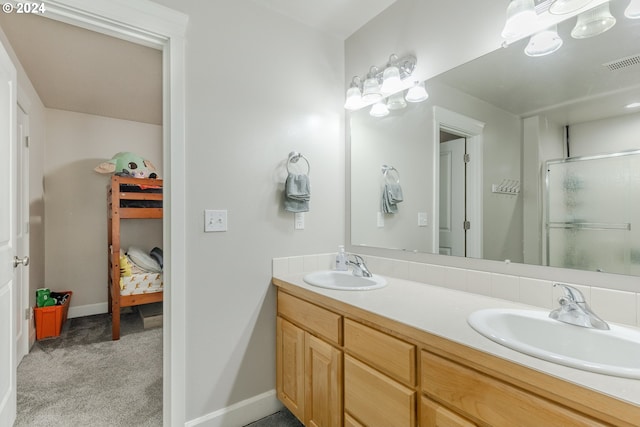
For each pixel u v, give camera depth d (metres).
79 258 3.54
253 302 1.77
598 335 0.95
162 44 1.52
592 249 1.14
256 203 1.78
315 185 2.03
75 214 3.52
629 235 1.06
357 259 1.82
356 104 2.00
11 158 1.65
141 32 1.44
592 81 1.14
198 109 1.58
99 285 3.65
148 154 3.92
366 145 2.03
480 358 0.85
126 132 3.79
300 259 1.96
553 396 0.72
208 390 1.61
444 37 1.58
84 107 3.35
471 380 0.88
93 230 3.61
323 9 1.86
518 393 0.78
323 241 2.07
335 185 2.14
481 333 0.95
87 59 2.32
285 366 1.75
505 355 0.81
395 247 1.84
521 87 1.31
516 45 1.32
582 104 1.16
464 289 1.50
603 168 1.12
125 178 3.05
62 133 3.44
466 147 1.51
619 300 1.06
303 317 1.60
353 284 1.81
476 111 1.46
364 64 2.03
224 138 1.66
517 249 1.33
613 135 1.09
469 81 1.48
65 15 1.30
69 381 2.16
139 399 1.96
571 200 1.19
